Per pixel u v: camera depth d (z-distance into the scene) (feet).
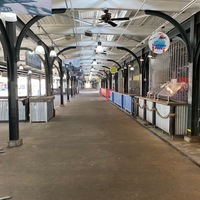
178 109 17.76
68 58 42.98
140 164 12.30
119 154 14.05
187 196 8.84
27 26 16.10
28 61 31.68
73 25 21.77
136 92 40.27
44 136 19.04
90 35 22.16
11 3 8.96
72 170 11.48
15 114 16.24
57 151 14.75
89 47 32.17
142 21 21.34
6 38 15.42
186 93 19.74
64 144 16.47
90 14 20.90
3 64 42.01
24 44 27.76
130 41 29.73
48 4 9.05
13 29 15.75
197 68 16.92
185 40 17.12
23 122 26.21
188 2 15.17
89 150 14.92
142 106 26.63
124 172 11.19
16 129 16.31
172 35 21.45
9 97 16.17
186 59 20.15
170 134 17.80
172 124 17.74
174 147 15.47
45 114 26.14
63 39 28.55
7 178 10.61
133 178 10.48
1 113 26.53
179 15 17.20
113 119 28.30
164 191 9.23
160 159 13.10
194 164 12.29
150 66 30.63
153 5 15.55
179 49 21.77
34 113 26.13
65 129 21.97
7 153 14.38
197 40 16.67
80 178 10.51
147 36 25.20
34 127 23.13
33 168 11.80
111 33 22.72
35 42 24.03
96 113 34.24
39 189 9.48
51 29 22.17
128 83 46.44
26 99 27.22
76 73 69.77
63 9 15.65
